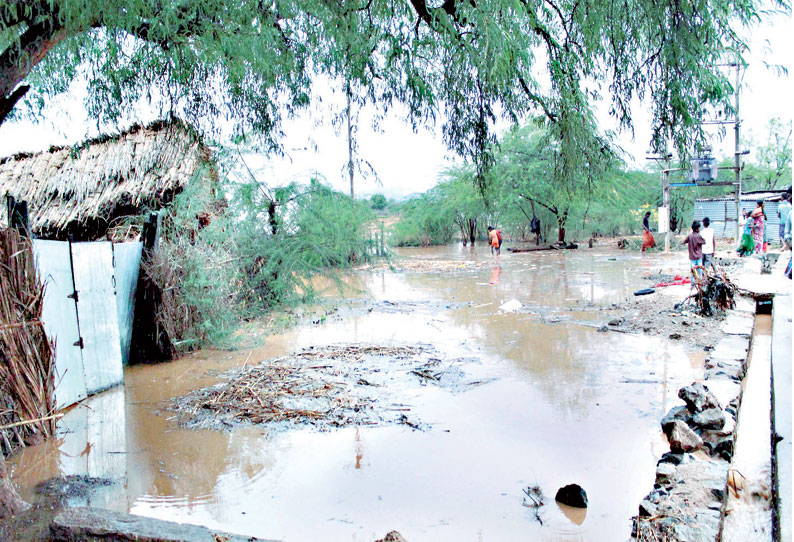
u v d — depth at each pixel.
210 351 8.88
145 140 10.77
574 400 6.08
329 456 4.80
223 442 5.20
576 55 4.75
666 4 3.98
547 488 4.13
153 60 4.46
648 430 5.20
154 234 8.54
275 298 11.48
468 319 11.02
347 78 5.17
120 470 4.65
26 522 3.71
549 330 9.77
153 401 6.48
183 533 3.21
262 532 3.65
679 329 9.23
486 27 3.67
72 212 10.39
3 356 5.11
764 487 4.09
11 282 5.25
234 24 4.16
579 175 5.18
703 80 4.00
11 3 3.25
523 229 34.56
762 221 20.59
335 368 7.55
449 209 33.16
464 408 5.89
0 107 3.78
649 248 25.59
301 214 11.71
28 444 5.21
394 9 4.58
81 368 6.57
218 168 10.18
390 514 3.82
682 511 3.51
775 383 5.76
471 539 3.49
